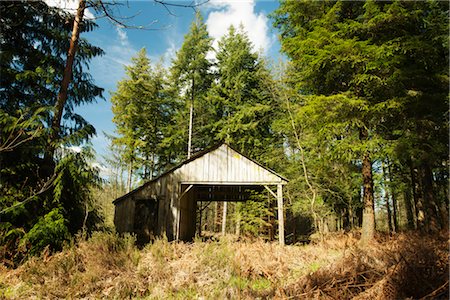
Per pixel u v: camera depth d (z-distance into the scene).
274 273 6.75
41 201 8.77
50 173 8.96
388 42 10.50
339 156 11.88
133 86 25.64
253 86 24.36
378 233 12.96
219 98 23.50
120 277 6.32
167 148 27.05
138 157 25.72
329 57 11.02
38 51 10.15
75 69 11.18
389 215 21.78
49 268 6.66
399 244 7.69
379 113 11.26
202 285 6.00
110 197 28.94
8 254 7.66
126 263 7.21
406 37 10.73
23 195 8.25
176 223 14.38
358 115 11.32
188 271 6.61
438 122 11.58
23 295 5.77
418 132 11.83
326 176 16.38
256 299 5.03
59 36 10.62
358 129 13.04
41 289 5.82
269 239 16.45
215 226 28.05
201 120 26.02
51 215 8.36
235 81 23.52
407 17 10.62
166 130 26.39
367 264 5.52
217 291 5.52
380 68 10.69
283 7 13.29
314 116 11.52
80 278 6.26
